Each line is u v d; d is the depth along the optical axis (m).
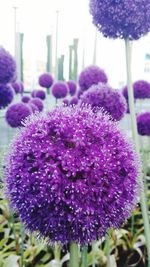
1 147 0.94
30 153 0.25
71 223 0.24
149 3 0.42
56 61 2.15
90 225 0.24
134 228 0.80
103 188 0.24
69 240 0.25
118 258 0.71
